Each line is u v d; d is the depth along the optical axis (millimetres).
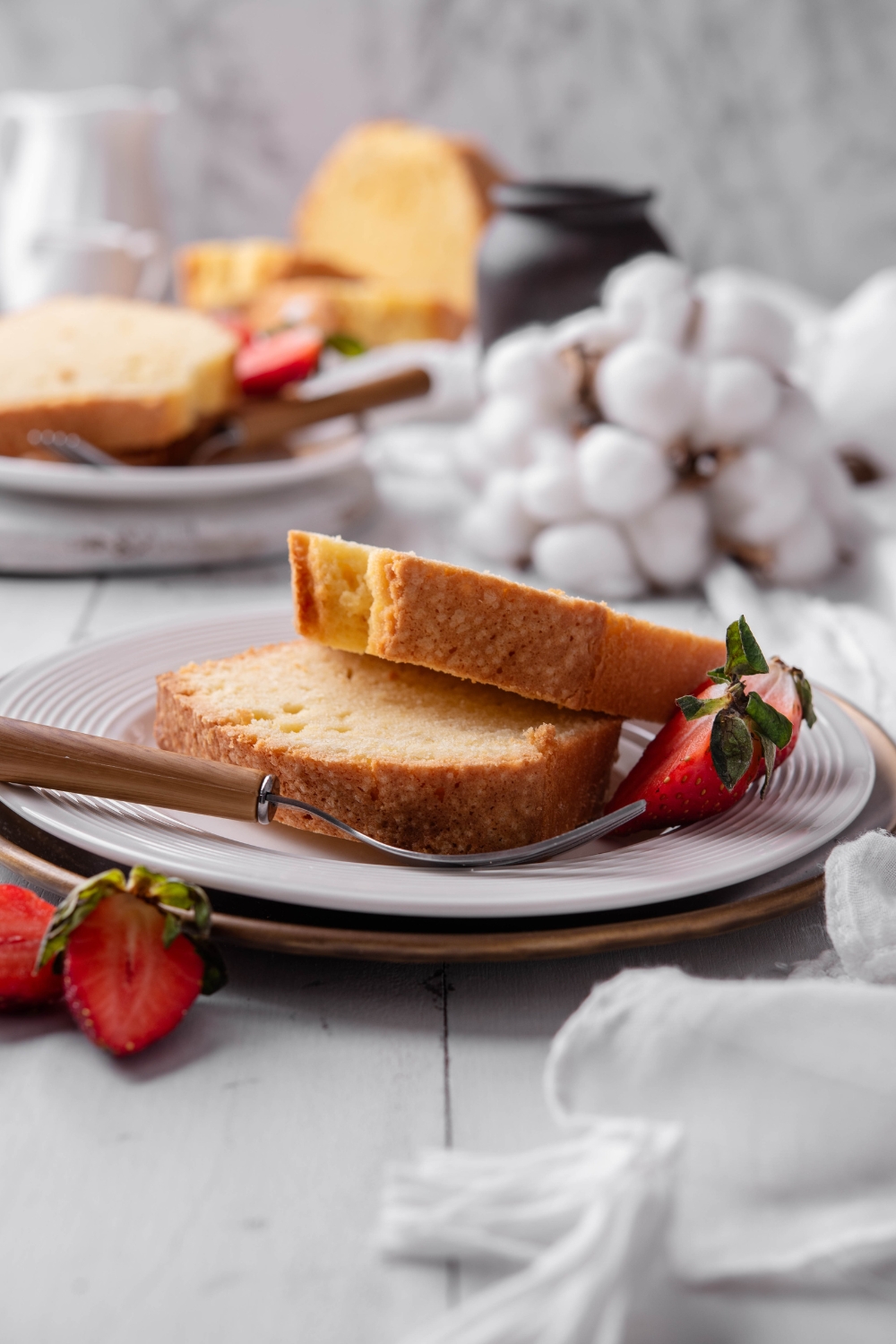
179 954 488
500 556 841
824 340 988
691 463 811
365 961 516
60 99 1300
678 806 548
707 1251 433
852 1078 452
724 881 508
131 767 532
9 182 1232
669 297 808
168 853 507
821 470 836
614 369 793
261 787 534
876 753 583
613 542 800
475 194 1329
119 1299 428
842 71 1511
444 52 1519
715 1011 458
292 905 505
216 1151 459
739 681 541
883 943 495
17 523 810
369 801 546
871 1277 429
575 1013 481
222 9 1502
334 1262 436
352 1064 482
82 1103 470
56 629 748
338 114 1545
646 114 1536
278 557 852
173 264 1486
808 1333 425
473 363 1125
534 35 1507
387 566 573
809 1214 441
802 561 815
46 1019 496
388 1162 457
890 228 1570
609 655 583
